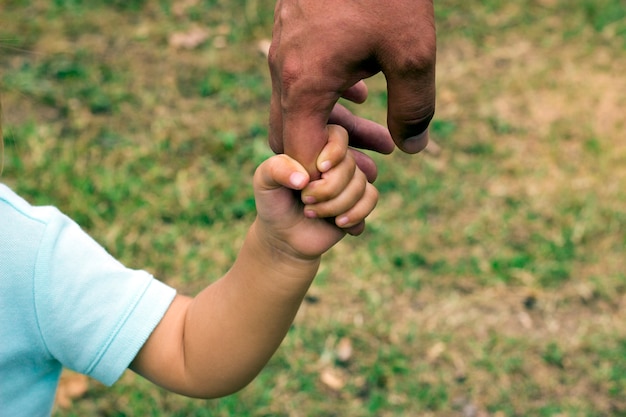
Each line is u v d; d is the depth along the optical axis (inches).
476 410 100.5
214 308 47.1
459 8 166.9
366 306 110.3
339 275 113.4
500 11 166.7
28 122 131.9
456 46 157.8
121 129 133.3
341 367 103.6
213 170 127.7
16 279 43.3
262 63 150.1
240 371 47.5
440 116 141.6
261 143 133.1
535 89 148.2
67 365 46.6
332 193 38.6
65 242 45.2
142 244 115.5
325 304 110.1
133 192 122.0
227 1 163.0
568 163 133.4
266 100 142.5
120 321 46.0
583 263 117.6
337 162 38.0
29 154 125.9
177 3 161.5
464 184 128.7
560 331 109.3
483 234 120.9
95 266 45.8
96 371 46.5
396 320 109.1
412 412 99.8
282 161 37.5
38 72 141.6
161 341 47.5
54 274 44.2
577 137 138.5
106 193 121.2
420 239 119.3
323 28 33.8
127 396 98.1
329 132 38.4
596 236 121.1
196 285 111.7
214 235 117.8
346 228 43.2
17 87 137.4
